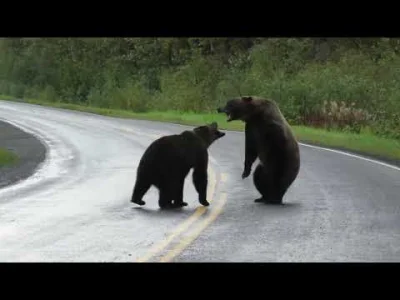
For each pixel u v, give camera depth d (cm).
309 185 1452
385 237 919
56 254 822
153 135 2870
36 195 1356
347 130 3136
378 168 1753
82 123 3625
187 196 1314
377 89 3444
